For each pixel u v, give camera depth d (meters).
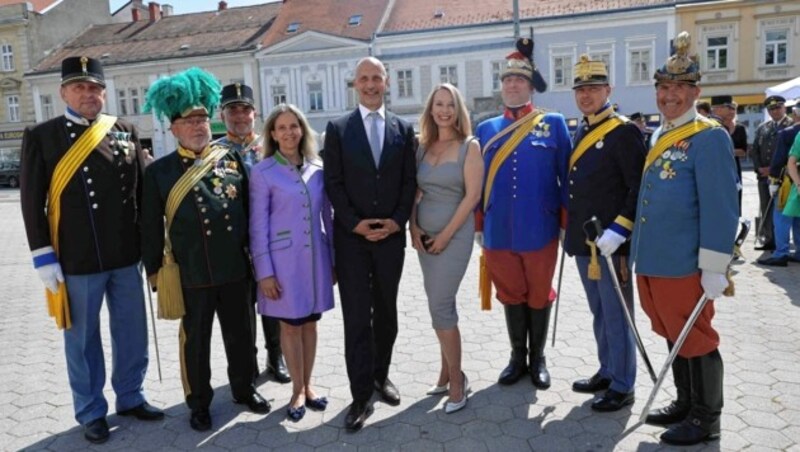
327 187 3.51
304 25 28.77
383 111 3.57
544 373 3.91
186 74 3.48
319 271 3.62
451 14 27.02
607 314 3.49
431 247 3.54
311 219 3.57
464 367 4.25
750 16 23.62
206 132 3.53
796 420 3.29
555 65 25.36
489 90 25.86
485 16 26.33
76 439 3.45
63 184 3.27
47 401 3.97
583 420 3.41
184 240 3.42
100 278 3.43
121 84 30.42
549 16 24.98
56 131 3.30
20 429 3.59
